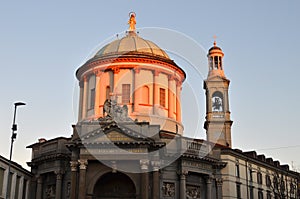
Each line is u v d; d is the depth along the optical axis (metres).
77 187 45.81
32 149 55.31
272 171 68.19
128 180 47.97
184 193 48.38
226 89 76.62
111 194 47.50
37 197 52.38
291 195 70.75
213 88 76.38
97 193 47.25
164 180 48.56
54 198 50.72
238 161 59.31
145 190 43.84
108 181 48.06
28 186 53.44
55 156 50.38
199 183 51.44
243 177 59.59
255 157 65.12
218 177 54.50
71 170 46.34
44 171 52.19
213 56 81.81
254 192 61.44
